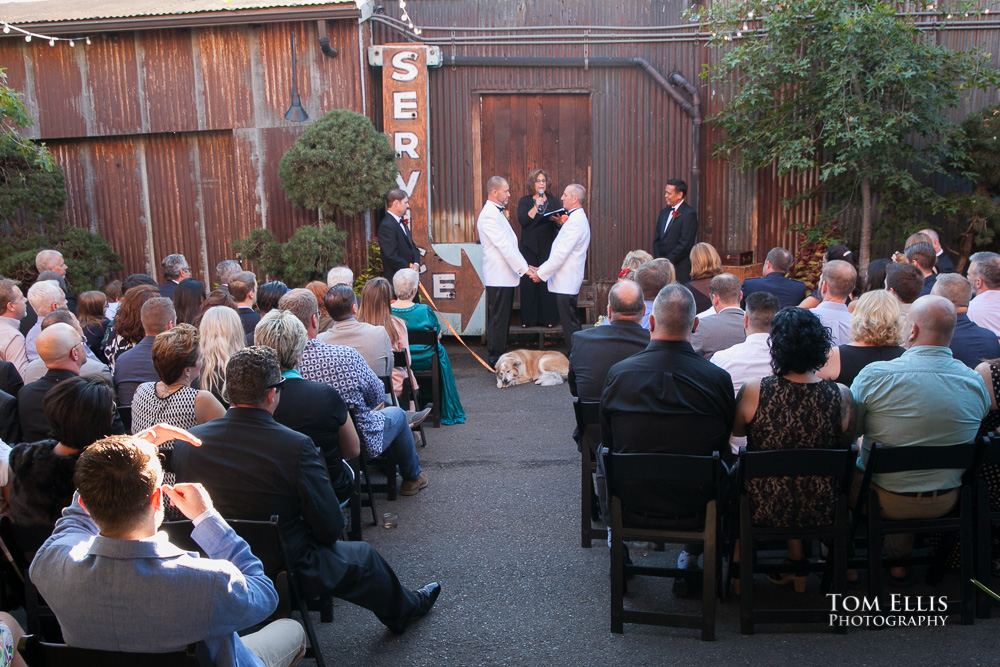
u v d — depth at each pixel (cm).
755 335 371
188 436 209
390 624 322
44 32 820
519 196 876
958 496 326
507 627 330
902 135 764
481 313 868
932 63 730
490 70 857
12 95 723
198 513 208
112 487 182
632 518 325
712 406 313
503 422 616
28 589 274
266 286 521
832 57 732
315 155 761
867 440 329
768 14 760
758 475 301
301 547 277
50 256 661
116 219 888
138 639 188
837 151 766
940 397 312
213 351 382
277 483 268
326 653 314
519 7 851
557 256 759
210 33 827
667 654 306
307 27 814
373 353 476
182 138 865
